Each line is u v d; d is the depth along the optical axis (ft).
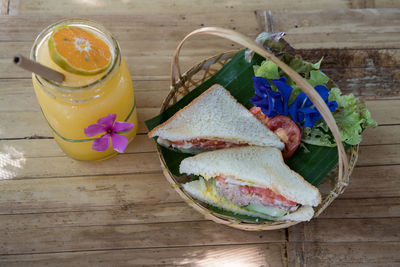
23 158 1.69
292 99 1.63
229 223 1.47
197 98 1.59
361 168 1.73
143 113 1.79
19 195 1.64
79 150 1.56
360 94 1.83
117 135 1.44
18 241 1.59
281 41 1.63
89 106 1.38
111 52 1.37
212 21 1.95
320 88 1.54
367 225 1.65
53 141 1.72
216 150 1.57
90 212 1.64
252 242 1.62
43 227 1.61
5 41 1.84
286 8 2.01
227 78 1.67
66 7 1.94
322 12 1.98
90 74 1.31
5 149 1.69
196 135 1.55
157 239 1.62
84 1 1.96
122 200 1.66
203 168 1.52
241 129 1.58
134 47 1.88
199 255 1.60
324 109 1.27
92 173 1.69
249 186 1.54
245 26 1.95
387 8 2.01
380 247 1.62
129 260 1.59
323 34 1.93
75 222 1.62
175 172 1.62
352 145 1.59
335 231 1.64
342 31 1.94
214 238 1.62
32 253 1.58
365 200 1.68
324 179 1.66
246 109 1.62
